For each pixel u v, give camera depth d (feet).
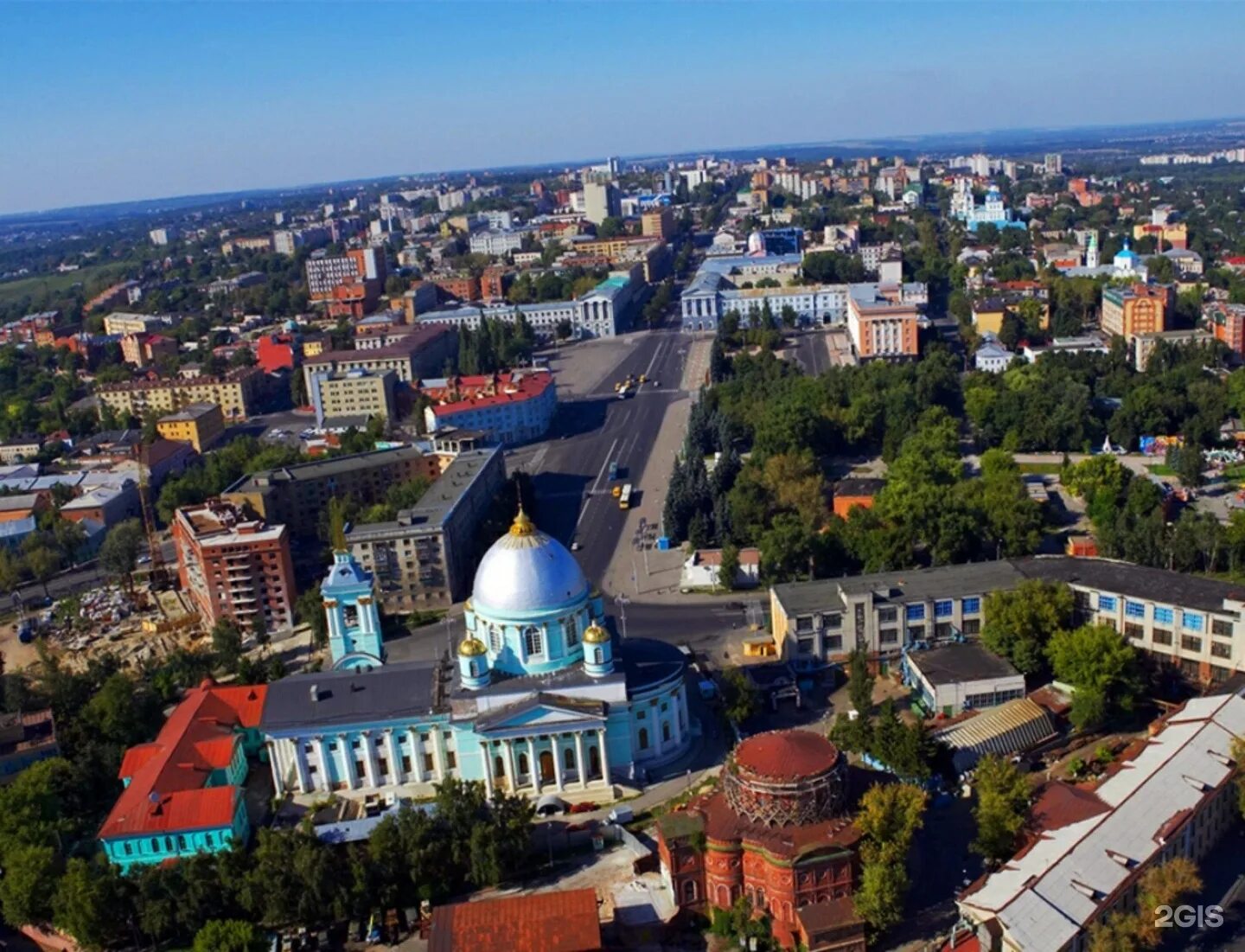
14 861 613.52
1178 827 538.06
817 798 548.72
